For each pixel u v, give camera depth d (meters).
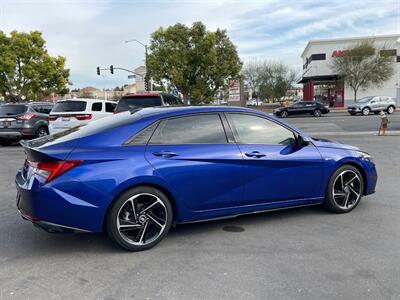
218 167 4.42
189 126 4.46
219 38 33.81
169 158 4.20
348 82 48.62
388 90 49.41
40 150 3.87
